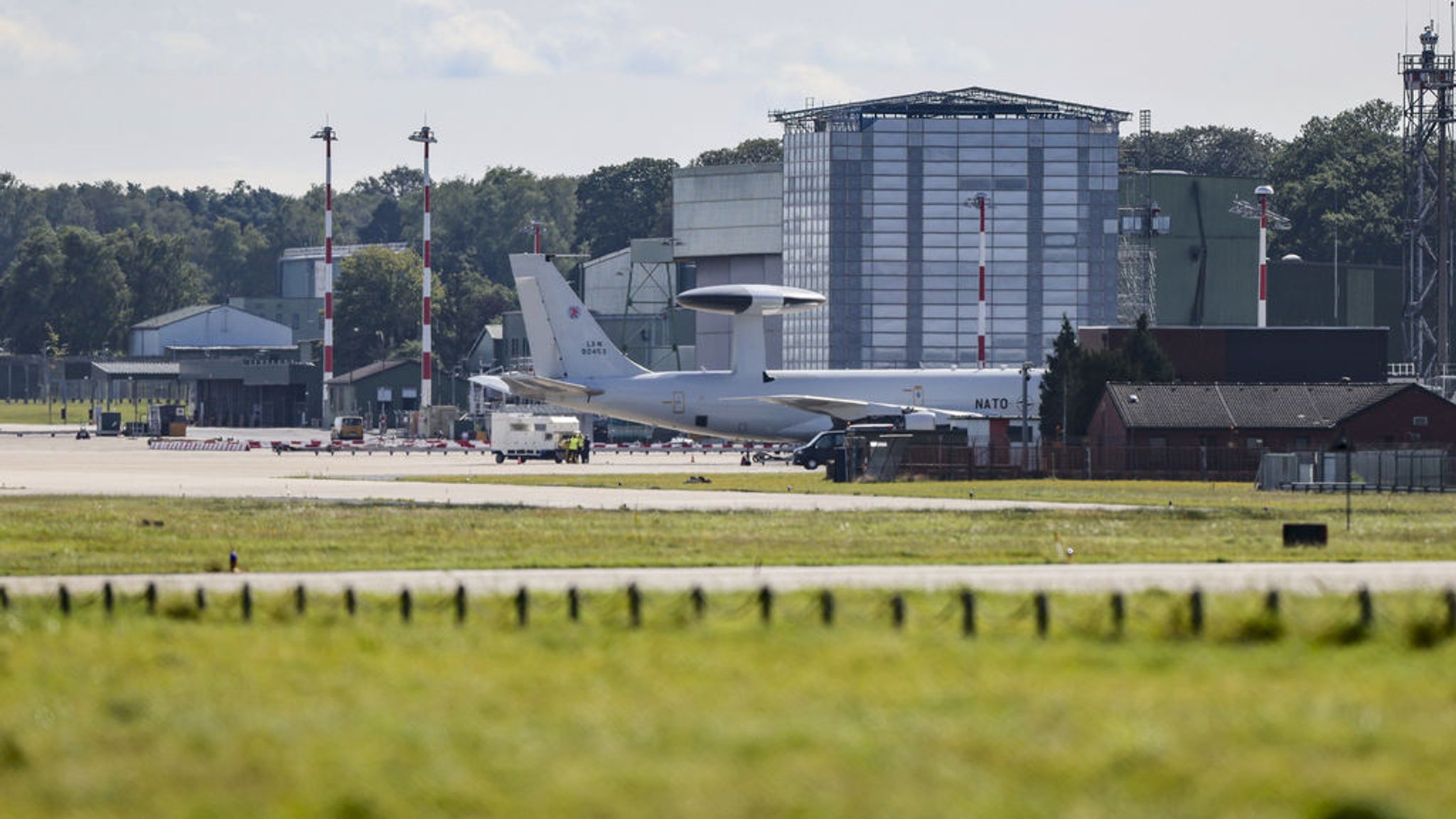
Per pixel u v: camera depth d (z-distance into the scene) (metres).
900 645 151.00
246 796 100.88
